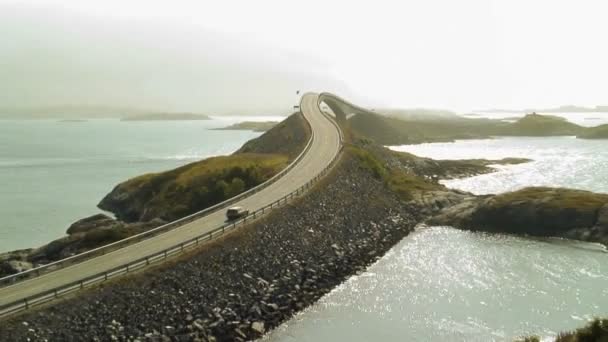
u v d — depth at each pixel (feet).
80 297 140.77
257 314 157.99
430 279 199.41
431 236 270.26
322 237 230.68
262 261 190.19
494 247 247.09
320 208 259.60
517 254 233.96
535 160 591.78
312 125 485.56
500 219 282.97
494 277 201.67
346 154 369.71
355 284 193.98
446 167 513.86
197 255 176.76
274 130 507.30
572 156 627.05
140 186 363.97
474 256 231.30
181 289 157.99
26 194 449.48
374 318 162.81
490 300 177.27
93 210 379.14
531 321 159.22
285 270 190.80
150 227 241.55
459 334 151.33
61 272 158.81
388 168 412.77
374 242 247.09
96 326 134.41
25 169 609.83
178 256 172.96
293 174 314.76
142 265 163.12
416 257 230.07
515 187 427.74
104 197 408.05
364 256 225.56
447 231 281.95
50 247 223.10
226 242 191.31
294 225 229.25
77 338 129.08
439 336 150.20
